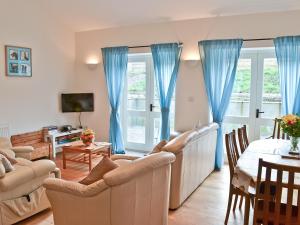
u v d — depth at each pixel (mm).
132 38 5852
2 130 5109
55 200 2514
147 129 6125
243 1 4434
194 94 5332
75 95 6289
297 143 3023
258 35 4723
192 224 3088
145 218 2525
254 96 5059
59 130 6043
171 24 5422
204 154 4254
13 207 2955
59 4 5484
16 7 5242
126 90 6230
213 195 3857
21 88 5430
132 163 2318
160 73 5445
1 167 2834
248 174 2379
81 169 4984
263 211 2137
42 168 3221
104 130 6430
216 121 5012
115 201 2211
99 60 6309
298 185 1972
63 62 6297
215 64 4973
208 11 4871
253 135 5125
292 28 4488
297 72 4398
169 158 2637
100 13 5531
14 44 5250
